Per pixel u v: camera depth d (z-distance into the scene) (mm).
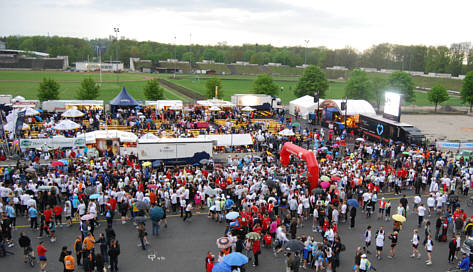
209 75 195500
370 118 54406
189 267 19141
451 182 30938
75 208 24375
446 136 61219
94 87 72562
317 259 18812
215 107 63062
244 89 126562
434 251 22000
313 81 90125
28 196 24328
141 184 25875
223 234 23172
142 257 20016
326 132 57844
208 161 35500
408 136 46688
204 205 28219
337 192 26453
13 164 34281
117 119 54844
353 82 87875
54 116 54219
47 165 32625
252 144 42844
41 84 69688
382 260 20625
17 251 20250
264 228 22188
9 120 44094
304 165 35156
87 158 36281
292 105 73812
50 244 21016
